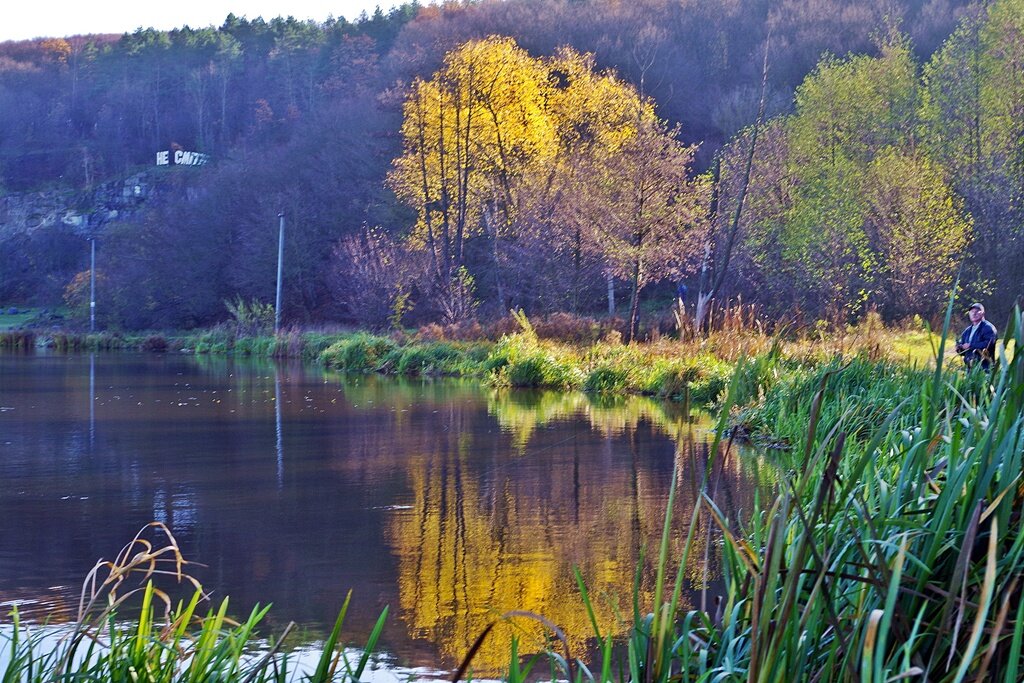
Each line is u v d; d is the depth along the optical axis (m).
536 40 64.94
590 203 35.09
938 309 33.78
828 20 63.84
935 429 4.12
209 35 144.25
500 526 8.91
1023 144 37.50
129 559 7.94
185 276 64.62
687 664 3.61
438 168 49.06
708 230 36.06
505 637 5.96
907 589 3.24
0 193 119.56
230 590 7.00
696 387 20.73
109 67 140.62
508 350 28.47
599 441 14.41
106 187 113.31
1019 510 3.64
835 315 25.98
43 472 12.34
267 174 68.75
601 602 6.59
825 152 42.44
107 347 56.84
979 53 41.53
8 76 142.38
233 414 19.06
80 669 4.04
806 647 3.25
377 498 10.37
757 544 4.18
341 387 25.86
